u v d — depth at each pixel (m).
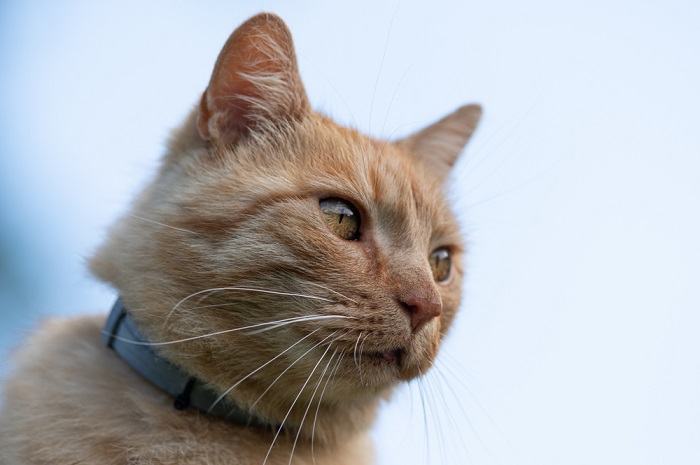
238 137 0.80
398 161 0.82
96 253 0.80
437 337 0.79
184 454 0.76
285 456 0.78
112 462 0.76
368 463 0.82
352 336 0.77
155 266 0.77
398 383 0.80
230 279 0.77
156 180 0.80
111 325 0.79
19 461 0.76
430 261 0.84
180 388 0.77
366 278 0.77
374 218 0.79
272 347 0.77
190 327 0.77
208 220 0.77
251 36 0.80
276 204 0.77
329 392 0.78
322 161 0.79
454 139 0.90
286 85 0.81
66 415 0.77
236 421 0.78
